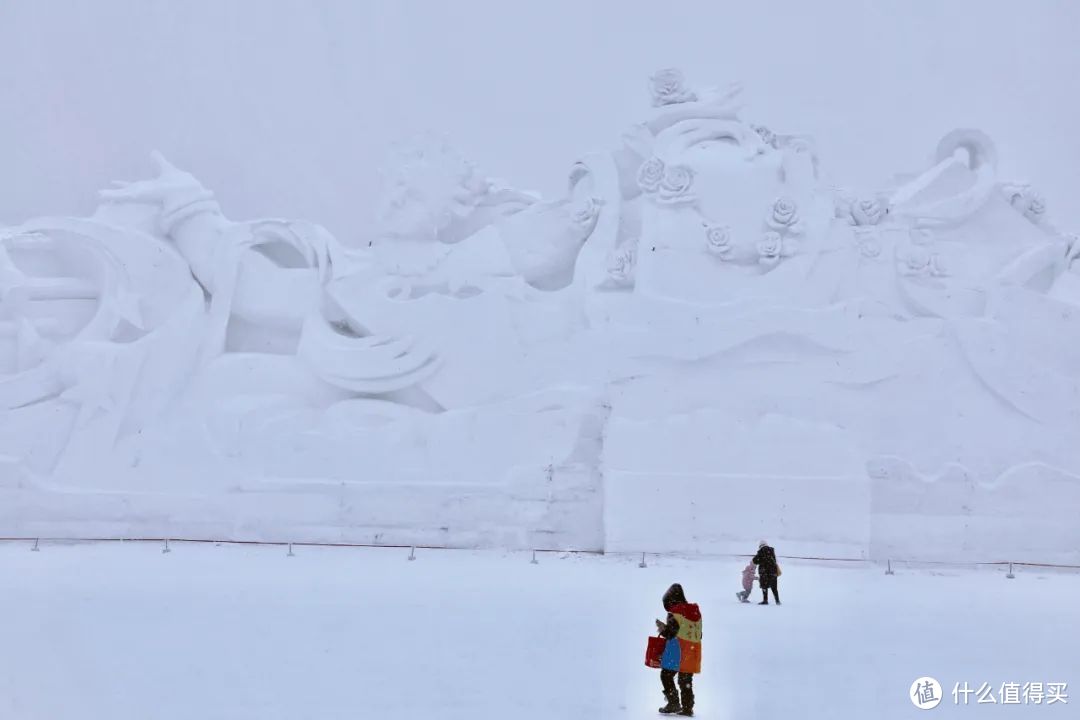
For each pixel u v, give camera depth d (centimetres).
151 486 2619
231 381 2723
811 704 1170
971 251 2783
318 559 2314
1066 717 1138
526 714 1104
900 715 1133
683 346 2561
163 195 2853
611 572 2177
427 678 1247
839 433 2519
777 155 2712
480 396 2662
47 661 1300
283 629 1511
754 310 2577
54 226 2784
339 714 1091
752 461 2497
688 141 2762
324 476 2608
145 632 1474
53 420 2642
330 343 2723
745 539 2458
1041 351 2622
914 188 2888
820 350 2575
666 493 2472
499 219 2883
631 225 2792
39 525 2588
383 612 1653
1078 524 2541
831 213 2670
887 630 1600
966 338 2594
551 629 1538
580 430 2588
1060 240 2778
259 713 1089
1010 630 1609
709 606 1809
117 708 1099
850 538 2466
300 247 2847
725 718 1107
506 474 2584
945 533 2522
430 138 2812
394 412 2677
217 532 2589
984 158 2931
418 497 2566
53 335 2750
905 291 2645
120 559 2266
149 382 2691
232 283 2797
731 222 2664
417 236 2784
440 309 2706
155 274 2772
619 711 1123
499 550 2509
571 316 2698
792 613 1744
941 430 2569
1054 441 2581
